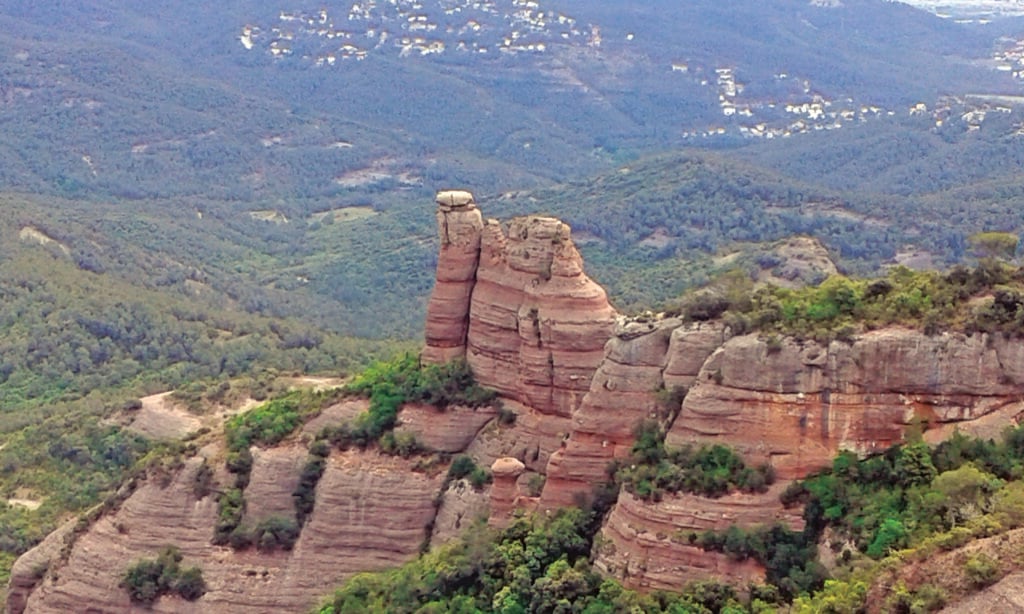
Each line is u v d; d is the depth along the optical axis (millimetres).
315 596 77875
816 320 62875
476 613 65938
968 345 60312
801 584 58156
